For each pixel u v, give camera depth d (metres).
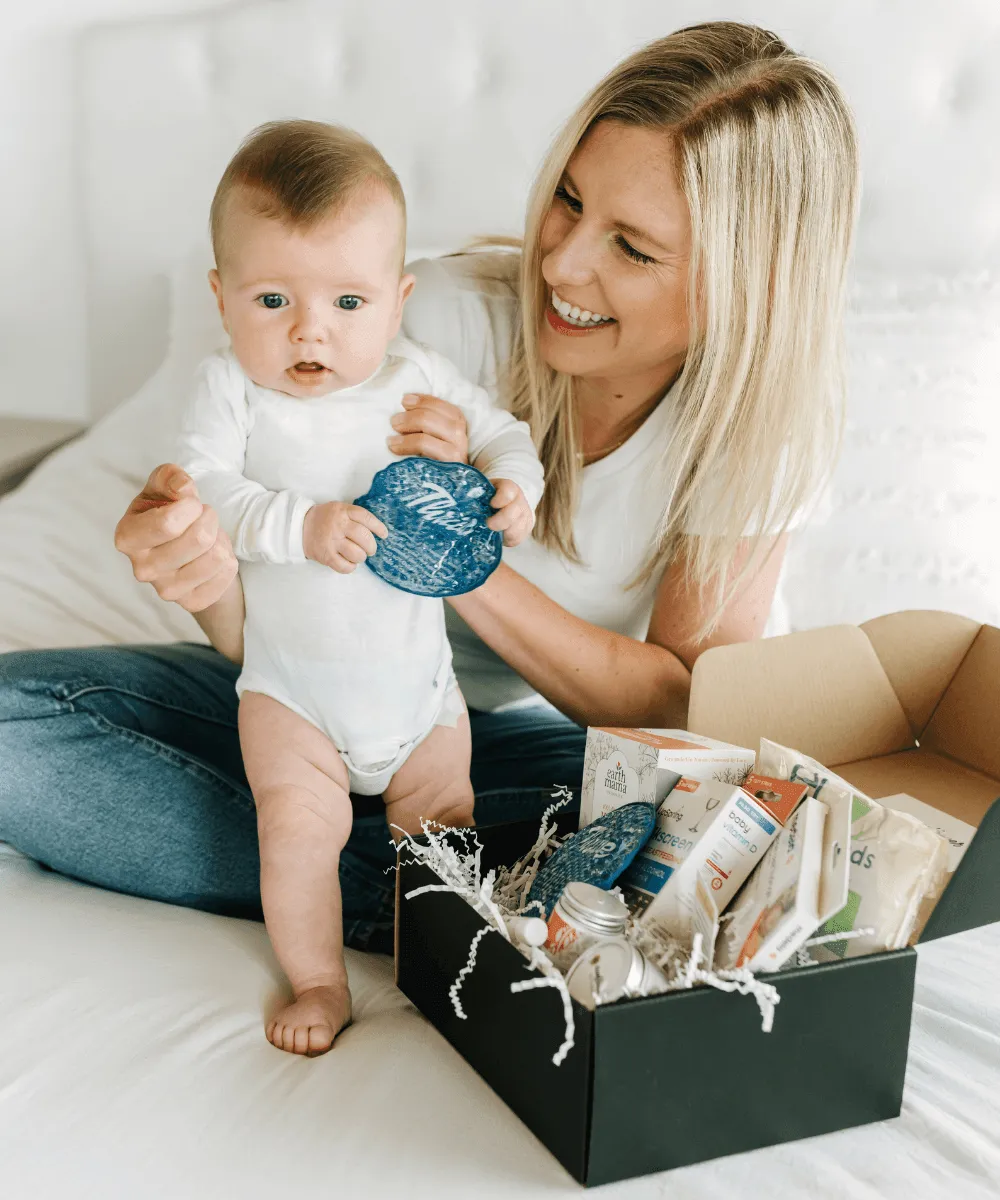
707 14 1.70
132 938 0.98
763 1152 0.79
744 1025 0.77
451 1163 0.76
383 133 1.86
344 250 0.90
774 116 1.09
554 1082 0.76
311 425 0.98
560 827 1.06
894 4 1.64
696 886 0.88
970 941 1.09
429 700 1.05
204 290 1.92
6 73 2.03
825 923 0.86
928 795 1.21
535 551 1.31
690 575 1.26
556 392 1.25
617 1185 0.75
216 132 1.97
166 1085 0.81
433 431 1.01
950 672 1.30
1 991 0.89
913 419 1.53
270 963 0.98
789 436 1.21
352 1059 0.87
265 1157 0.75
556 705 1.27
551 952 0.85
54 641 1.42
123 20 1.98
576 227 1.12
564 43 1.75
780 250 1.13
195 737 1.12
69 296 2.16
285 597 1.00
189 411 0.99
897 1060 0.83
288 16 1.87
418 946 0.95
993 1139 0.82
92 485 1.75
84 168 2.05
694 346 1.20
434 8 1.79
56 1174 0.72
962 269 1.69
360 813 1.17
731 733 1.15
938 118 1.67
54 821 1.04
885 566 1.51
